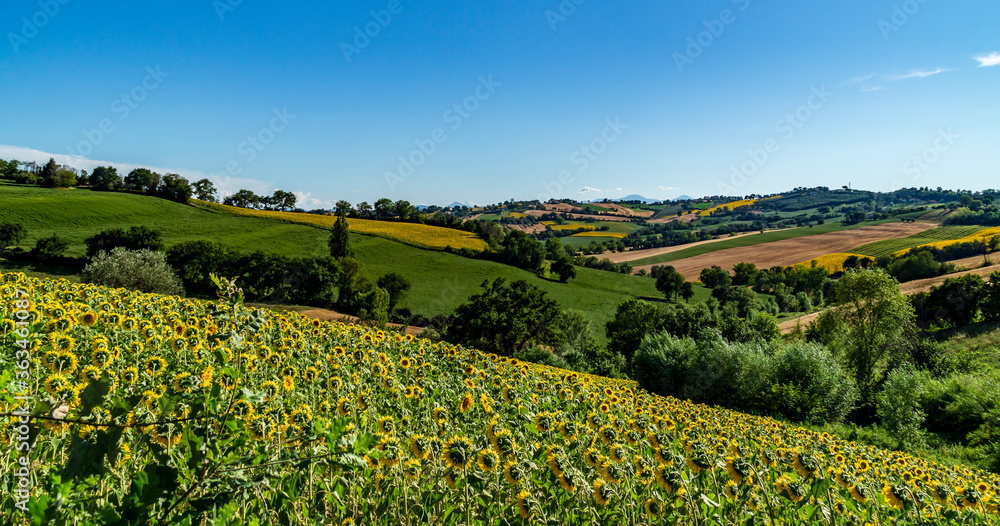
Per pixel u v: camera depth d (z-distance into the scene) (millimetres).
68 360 4609
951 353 39750
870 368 38500
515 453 4457
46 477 2906
